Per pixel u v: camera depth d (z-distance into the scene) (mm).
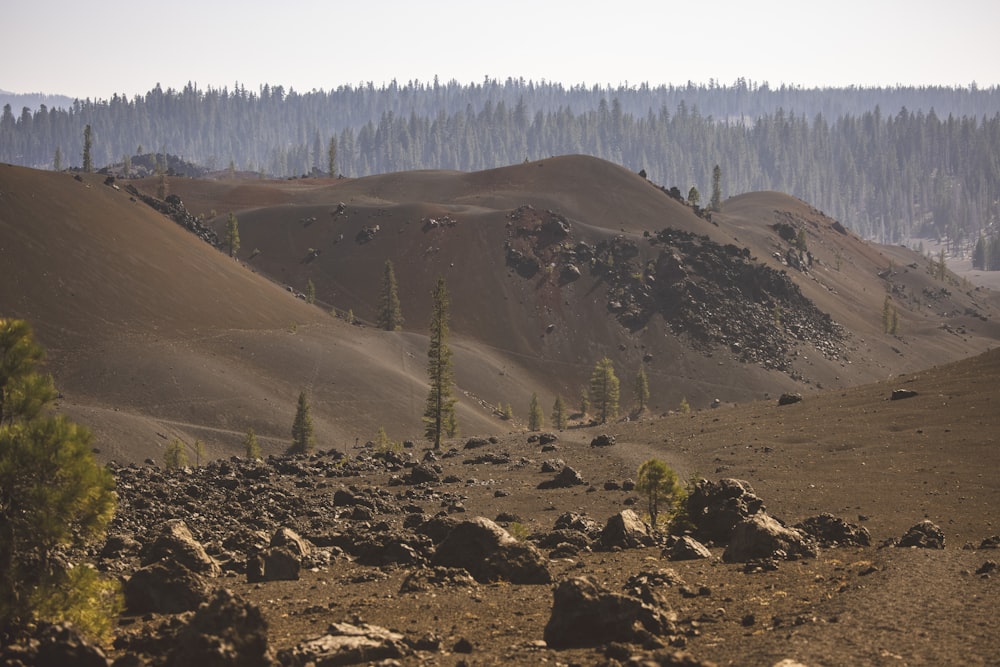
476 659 24078
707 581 36062
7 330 28094
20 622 25219
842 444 96625
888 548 42469
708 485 56094
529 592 35062
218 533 56594
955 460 85500
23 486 26094
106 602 26719
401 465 105375
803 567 38500
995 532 60562
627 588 31531
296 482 89750
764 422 113500
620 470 93188
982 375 119125
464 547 39344
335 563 44906
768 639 24547
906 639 24203
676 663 20922
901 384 123625
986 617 26719
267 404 196250
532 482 90438
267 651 21375
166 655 22453
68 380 187000
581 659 23703
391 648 24359
